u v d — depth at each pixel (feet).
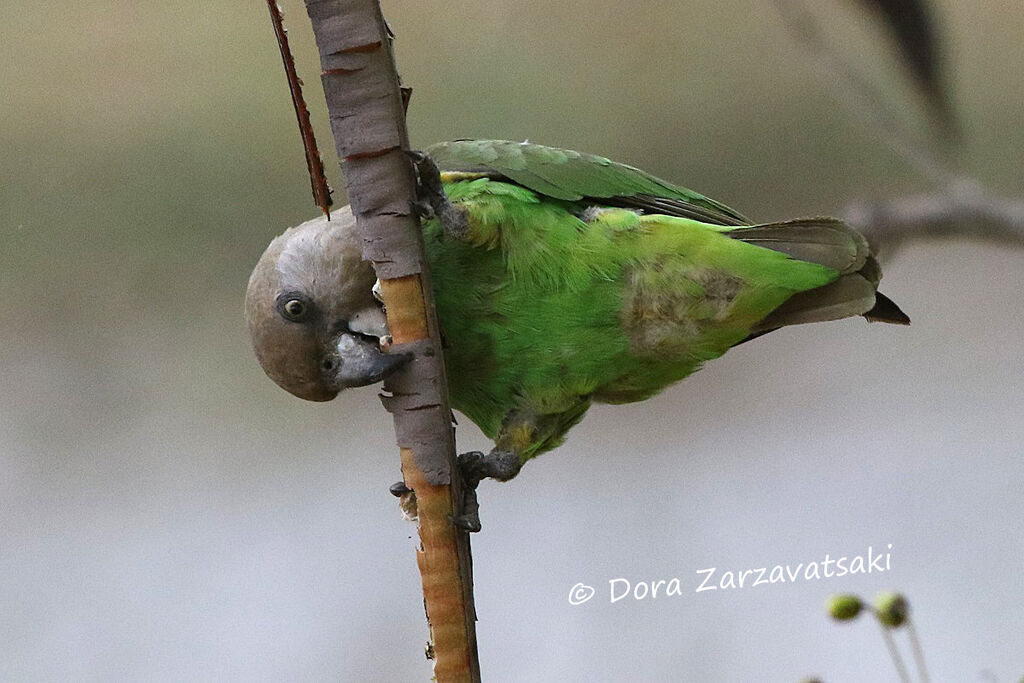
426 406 17.21
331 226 22.11
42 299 38.09
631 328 21.49
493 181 21.06
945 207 20.98
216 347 38.63
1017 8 31.96
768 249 20.89
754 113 35.19
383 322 21.91
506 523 36.99
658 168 35.63
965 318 41.04
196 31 36.45
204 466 38.52
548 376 21.76
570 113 36.06
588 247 20.94
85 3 36.32
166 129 36.86
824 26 20.66
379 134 16.83
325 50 16.65
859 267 20.84
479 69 36.29
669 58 35.65
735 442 38.37
